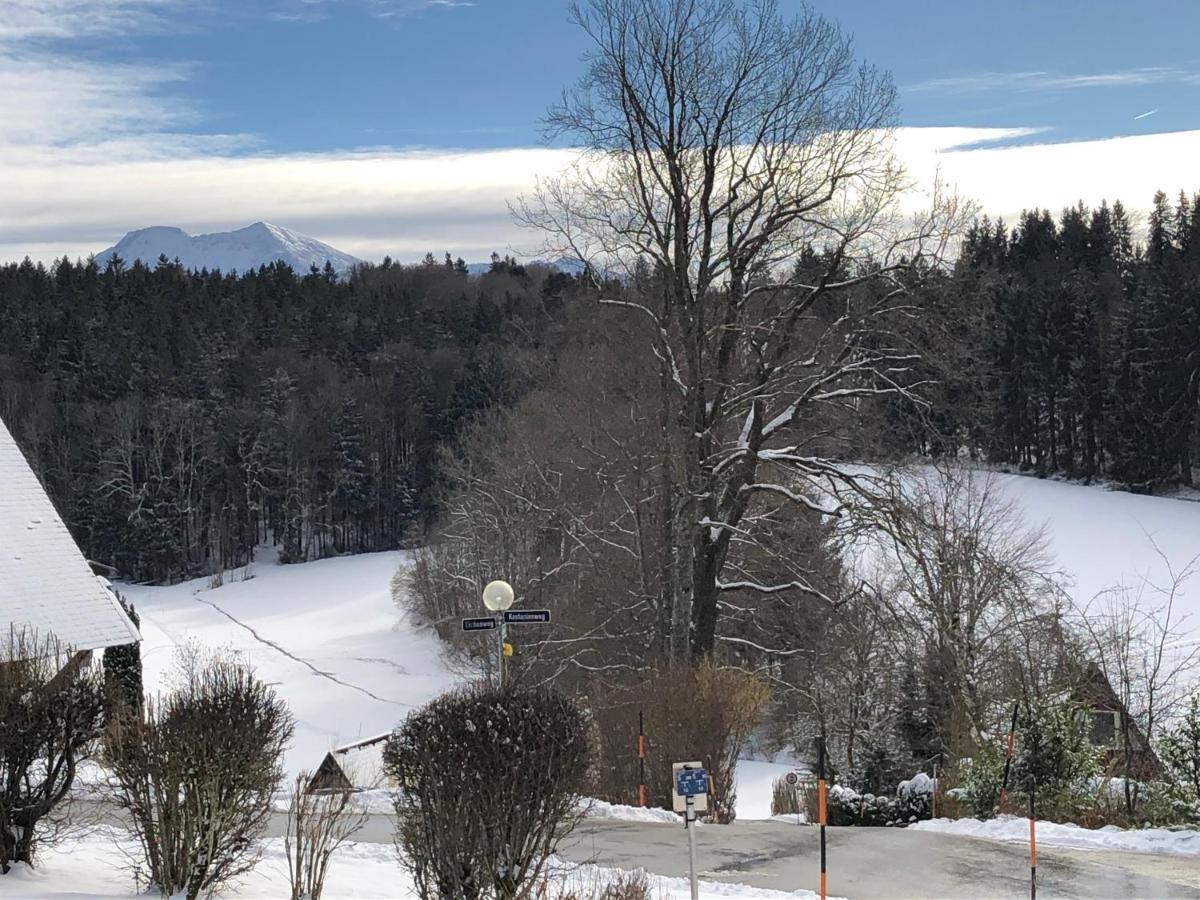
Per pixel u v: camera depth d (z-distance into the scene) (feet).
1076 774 57.47
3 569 78.79
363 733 145.18
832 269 88.43
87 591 80.28
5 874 33.17
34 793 34.55
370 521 361.71
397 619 237.04
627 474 106.52
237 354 378.12
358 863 41.55
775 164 88.74
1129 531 219.61
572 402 122.31
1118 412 289.33
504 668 58.70
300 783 41.88
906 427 91.91
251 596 286.25
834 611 97.55
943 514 98.58
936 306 86.84
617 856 46.52
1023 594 87.76
